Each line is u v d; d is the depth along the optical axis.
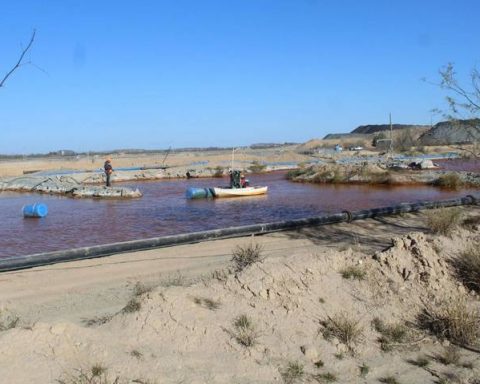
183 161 79.56
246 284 7.57
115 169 59.66
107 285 10.74
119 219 24.25
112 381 5.38
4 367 5.30
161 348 6.24
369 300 8.04
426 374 6.52
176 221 23.33
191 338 6.46
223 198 32.97
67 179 46.91
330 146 141.00
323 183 43.97
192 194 32.66
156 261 12.78
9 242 18.77
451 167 51.50
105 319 7.64
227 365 6.12
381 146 110.94
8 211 28.31
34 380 5.22
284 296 7.53
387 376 6.41
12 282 11.11
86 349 5.84
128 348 6.12
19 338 5.69
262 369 6.15
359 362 6.70
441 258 9.33
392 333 7.41
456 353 7.09
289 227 16.55
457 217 15.20
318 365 6.46
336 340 7.01
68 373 5.39
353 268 8.55
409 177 41.47
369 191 36.28
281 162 71.56
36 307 9.20
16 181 44.28
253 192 34.19
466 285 9.02
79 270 12.06
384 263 8.88
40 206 25.48
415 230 16.33
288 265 8.17
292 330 7.00
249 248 10.89
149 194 37.12
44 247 17.75
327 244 14.48
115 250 13.21
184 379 5.70
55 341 5.78
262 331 6.84
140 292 8.92
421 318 7.93
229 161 73.38
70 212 27.27
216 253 13.55
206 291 7.45
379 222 18.11
